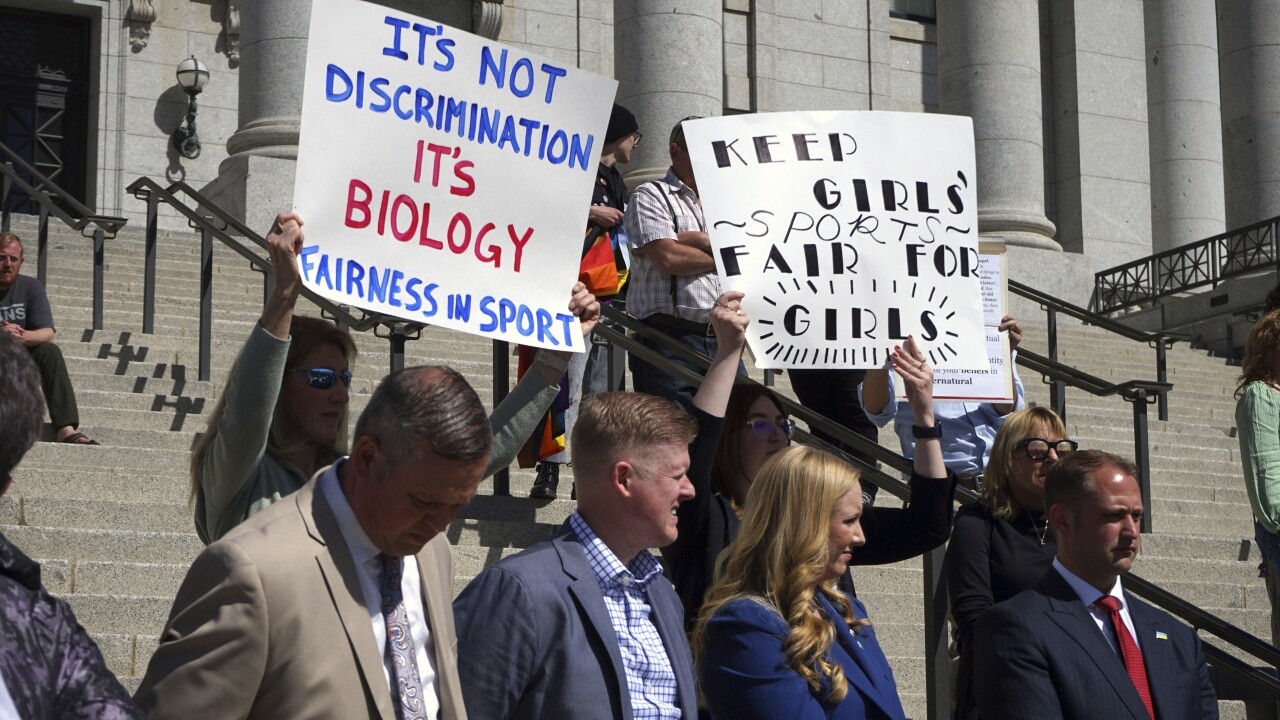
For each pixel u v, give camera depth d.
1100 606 4.43
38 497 6.37
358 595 3.07
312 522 3.07
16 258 8.22
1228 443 12.09
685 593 4.64
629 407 3.83
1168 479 10.83
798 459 4.05
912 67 22.31
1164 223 21.23
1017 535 5.19
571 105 4.57
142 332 10.05
